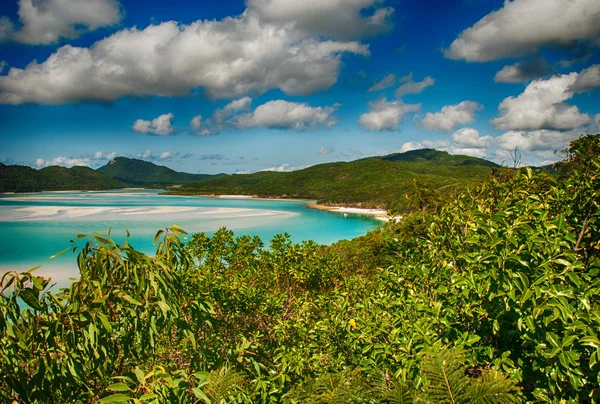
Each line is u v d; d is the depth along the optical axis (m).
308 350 4.01
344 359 3.87
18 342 2.72
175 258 3.68
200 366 3.77
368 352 3.66
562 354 2.35
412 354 3.02
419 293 3.96
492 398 2.37
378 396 2.84
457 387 2.47
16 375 2.69
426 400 2.53
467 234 3.60
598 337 2.32
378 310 3.88
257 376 3.64
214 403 2.98
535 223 3.11
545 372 2.71
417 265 4.18
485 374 2.59
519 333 2.85
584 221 3.45
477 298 3.05
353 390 2.89
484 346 3.02
